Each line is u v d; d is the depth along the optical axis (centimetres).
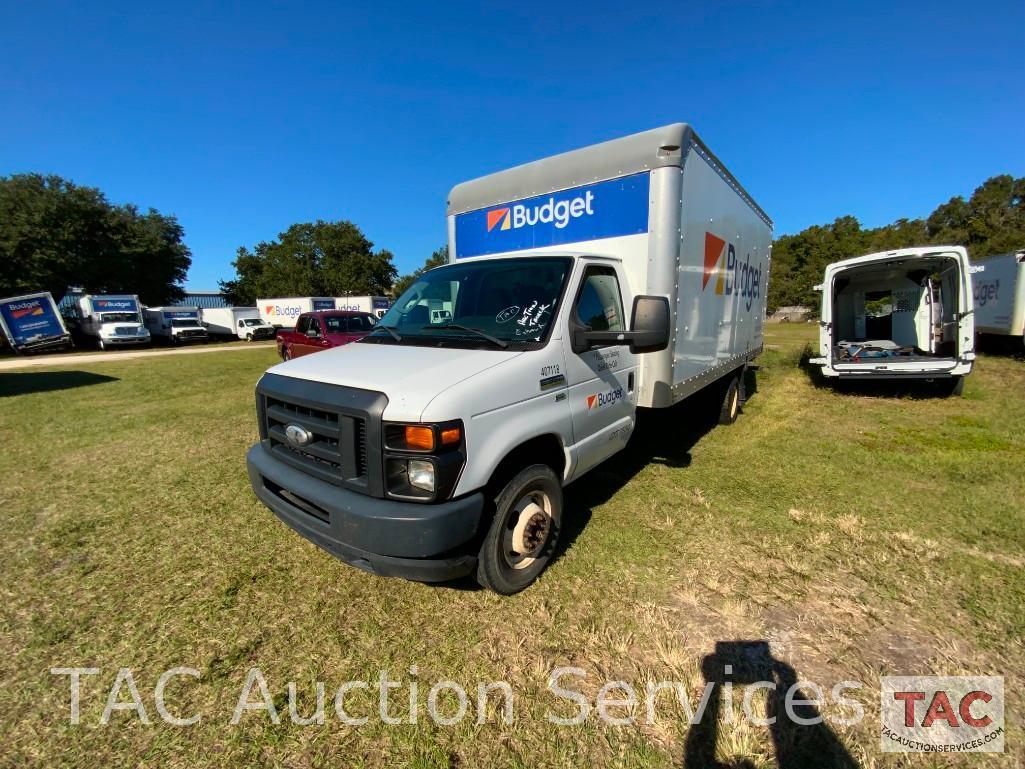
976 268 1149
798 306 4978
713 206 471
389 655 247
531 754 194
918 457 525
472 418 237
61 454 580
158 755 194
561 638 256
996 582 299
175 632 264
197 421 752
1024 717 207
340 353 318
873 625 263
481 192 481
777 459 529
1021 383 931
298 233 6231
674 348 399
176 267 4309
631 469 502
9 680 231
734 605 280
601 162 394
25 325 2491
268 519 399
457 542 230
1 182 3244
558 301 308
